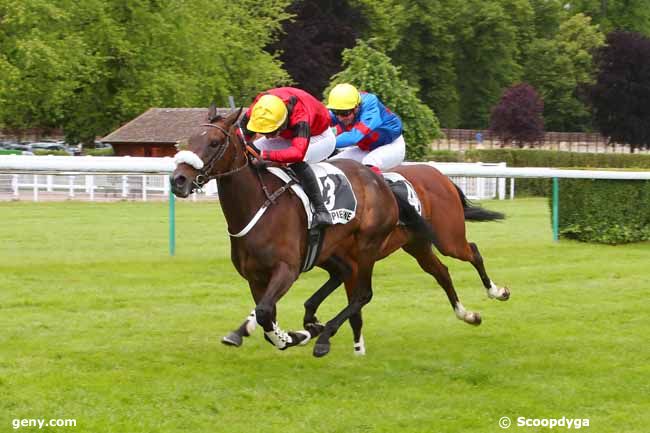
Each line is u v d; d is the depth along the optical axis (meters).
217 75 37.38
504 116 52.84
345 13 53.16
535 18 76.00
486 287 8.73
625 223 14.47
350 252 7.30
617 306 9.33
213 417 5.45
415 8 61.78
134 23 34.22
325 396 5.98
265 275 6.49
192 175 6.12
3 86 29.31
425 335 7.95
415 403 5.88
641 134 57.69
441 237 8.17
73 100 35.44
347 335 7.93
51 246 12.61
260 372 6.52
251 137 6.88
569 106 72.56
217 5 38.53
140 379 6.17
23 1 29.25
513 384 6.36
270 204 6.36
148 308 8.70
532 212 20.89
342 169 7.10
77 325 7.84
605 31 80.50
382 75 23.27
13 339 7.24
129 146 29.97
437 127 24.05
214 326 8.00
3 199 21.39
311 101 6.80
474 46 67.25
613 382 6.47
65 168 11.19
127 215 17.69
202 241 13.73
